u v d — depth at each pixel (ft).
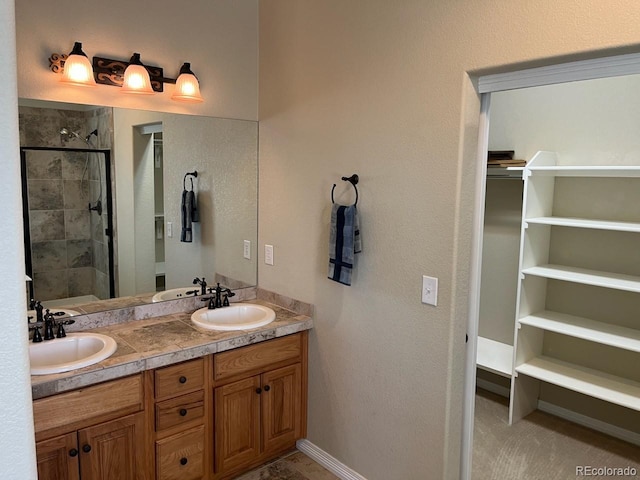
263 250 9.87
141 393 6.89
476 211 6.66
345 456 8.44
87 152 7.88
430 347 6.84
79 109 7.66
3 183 1.85
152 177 8.58
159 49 8.27
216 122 9.16
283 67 8.94
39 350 6.95
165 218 8.83
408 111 6.84
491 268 11.68
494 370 10.43
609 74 5.24
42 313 7.66
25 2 6.92
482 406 11.27
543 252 10.33
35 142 7.40
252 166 9.73
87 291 8.12
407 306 7.11
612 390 9.03
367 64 7.36
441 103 6.43
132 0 7.88
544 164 9.90
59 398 6.13
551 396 10.83
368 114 7.41
